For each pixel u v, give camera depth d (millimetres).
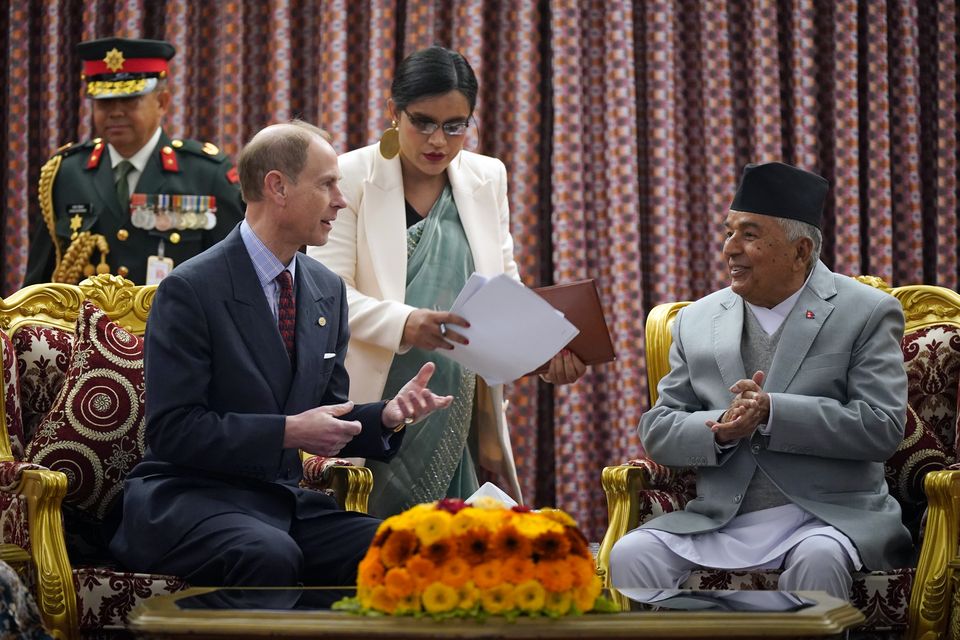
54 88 18297
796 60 18906
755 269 11055
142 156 15375
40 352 11664
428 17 18375
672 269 18672
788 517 10750
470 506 7613
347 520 10125
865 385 10727
